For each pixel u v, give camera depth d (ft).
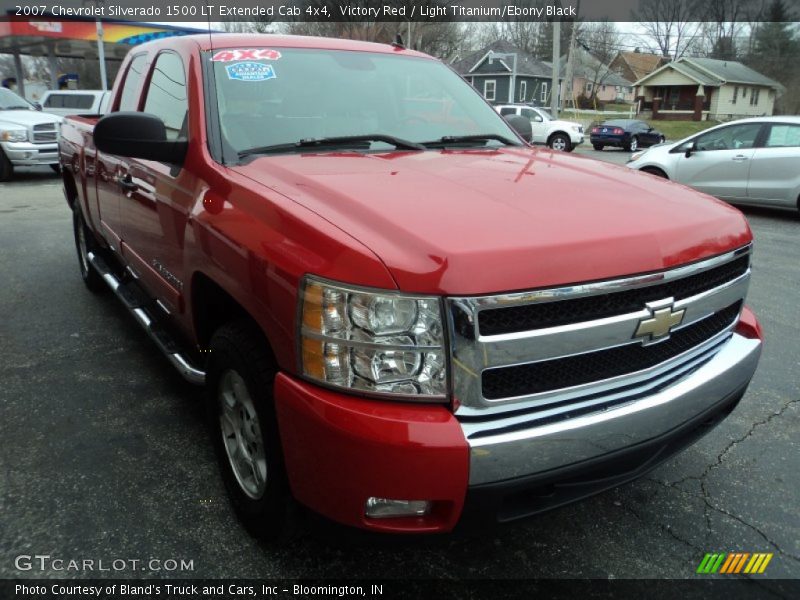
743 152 33.30
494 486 6.10
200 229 8.23
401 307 5.87
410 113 11.00
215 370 8.23
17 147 40.60
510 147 10.97
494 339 5.93
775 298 19.15
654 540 8.59
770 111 182.09
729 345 8.42
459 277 5.81
